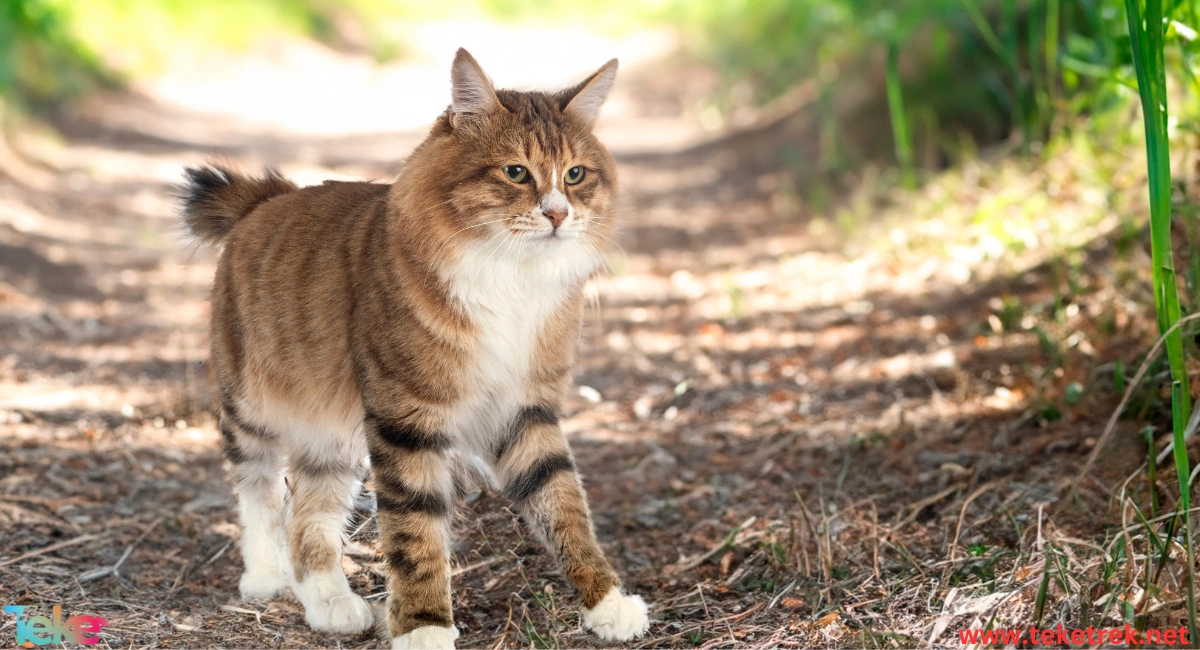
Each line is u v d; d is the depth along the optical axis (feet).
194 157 38.88
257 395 12.30
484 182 11.07
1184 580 9.89
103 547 13.14
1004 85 27.63
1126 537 10.11
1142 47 10.60
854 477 14.71
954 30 30.66
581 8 96.22
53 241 27.14
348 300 11.53
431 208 10.96
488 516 13.28
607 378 20.33
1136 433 13.42
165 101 48.01
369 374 11.02
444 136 11.32
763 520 13.75
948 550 12.14
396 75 66.49
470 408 11.30
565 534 11.48
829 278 24.25
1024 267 20.47
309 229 12.14
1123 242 17.61
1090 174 20.66
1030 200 22.17
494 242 11.12
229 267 12.63
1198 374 13.24
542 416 11.70
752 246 28.35
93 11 49.42
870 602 11.20
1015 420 15.21
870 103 32.81
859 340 20.21
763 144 37.40
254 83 57.47
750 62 50.08
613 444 17.13
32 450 15.60
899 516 13.21
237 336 12.43
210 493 15.08
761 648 10.55
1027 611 10.11
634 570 13.06
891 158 30.50
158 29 54.29
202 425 17.57
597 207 11.74
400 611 10.88
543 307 11.41
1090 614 9.85
